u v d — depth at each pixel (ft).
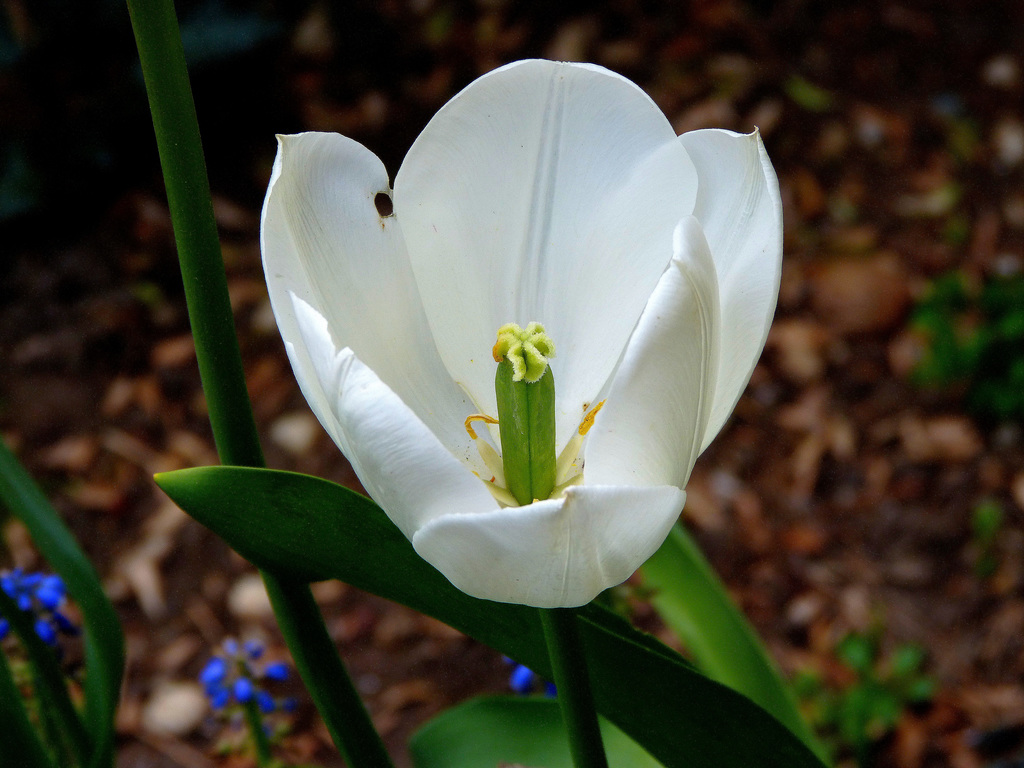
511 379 0.87
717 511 2.73
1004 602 2.50
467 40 3.79
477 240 0.92
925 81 3.78
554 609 0.81
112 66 3.45
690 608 1.19
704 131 0.86
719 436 2.90
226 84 3.64
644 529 0.76
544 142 0.90
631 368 0.76
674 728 0.88
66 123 3.40
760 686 1.17
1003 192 3.44
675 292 0.76
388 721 2.37
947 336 2.98
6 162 3.38
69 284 3.26
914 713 2.30
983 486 2.75
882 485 2.78
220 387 0.88
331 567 0.89
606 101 0.88
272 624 2.54
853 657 2.39
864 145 3.57
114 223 3.38
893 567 2.61
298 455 2.85
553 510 0.73
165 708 2.37
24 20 3.36
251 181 3.51
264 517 0.87
